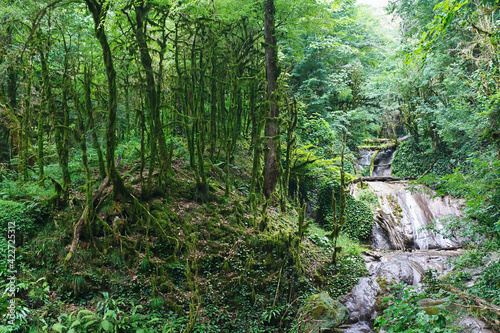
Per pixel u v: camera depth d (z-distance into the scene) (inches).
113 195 251.4
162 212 266.1
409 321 170.6
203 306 235.1
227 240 278.4
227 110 391.5
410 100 642.8
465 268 303.4
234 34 374.3
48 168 282.7
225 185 331.3
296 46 457.4
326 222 440.8
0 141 265.0
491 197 241.0
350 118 712.4
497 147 295.6
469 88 464.1
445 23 177.8
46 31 265.6
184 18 307.4
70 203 235.6
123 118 350.0
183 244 258.4
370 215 445.7
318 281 299.0
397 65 621.0
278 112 374.0
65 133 241.9
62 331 182.9
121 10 245.8
